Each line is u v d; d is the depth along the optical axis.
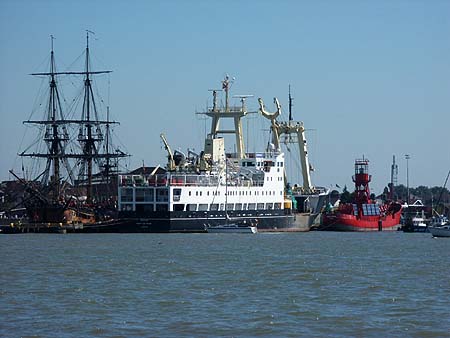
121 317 154.12
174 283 197.00
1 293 180.50
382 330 144.62
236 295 178.62
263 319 152.62
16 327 145.75
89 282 199.00
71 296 176.50
